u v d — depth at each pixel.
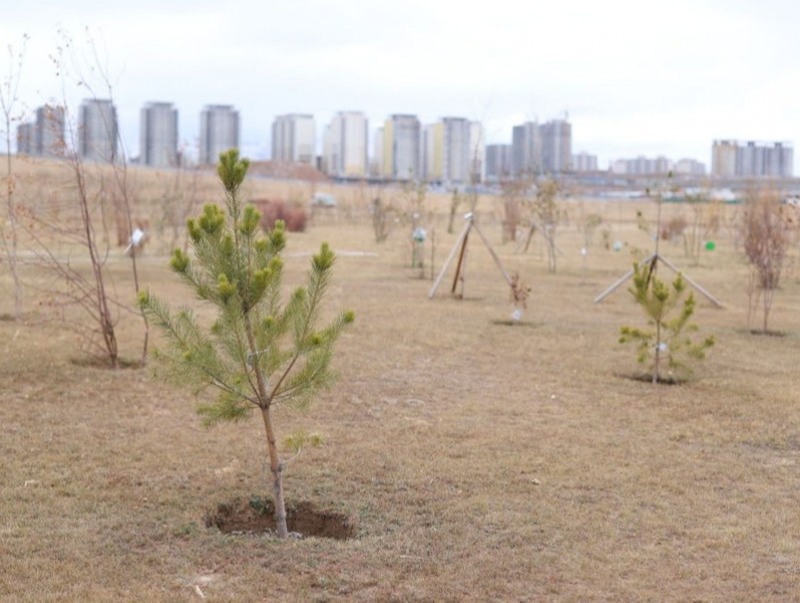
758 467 7.43
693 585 5.09
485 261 26.39
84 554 5.30
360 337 12.96
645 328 14.38
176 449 7.54
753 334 14.26
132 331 12.87
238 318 5.49
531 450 7.76
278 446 7.70
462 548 5.55
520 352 12.27
